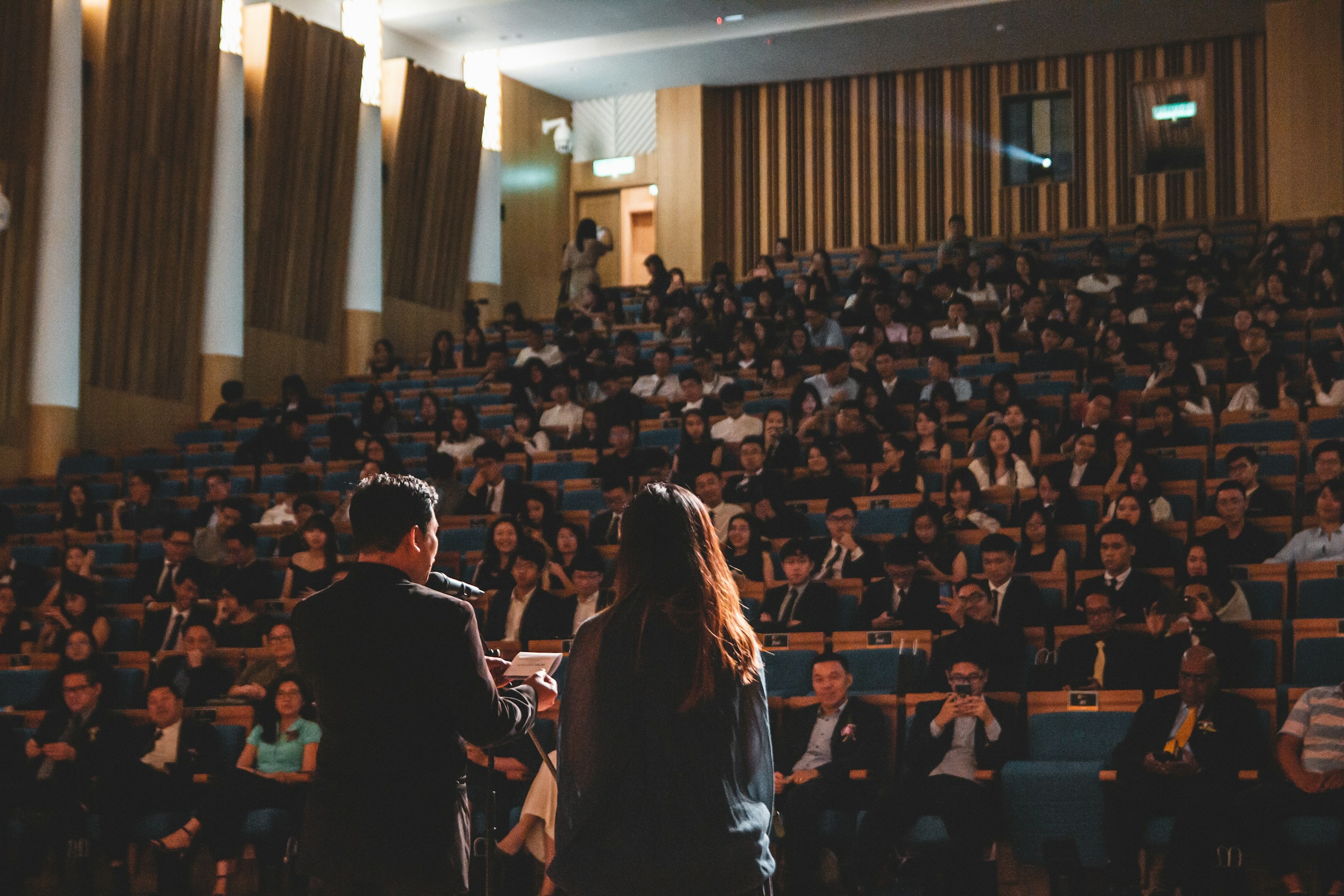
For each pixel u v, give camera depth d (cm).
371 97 1520
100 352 1236
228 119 1345
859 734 566
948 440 938
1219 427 905
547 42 1680
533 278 1784
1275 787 496
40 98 1182
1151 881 513
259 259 1384
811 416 975
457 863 263
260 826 591
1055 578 698
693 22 1617
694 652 228
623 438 951
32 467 1172
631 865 220
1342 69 1488
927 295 1282
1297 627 590
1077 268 1362
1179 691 532
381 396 1156
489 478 939
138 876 614
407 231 1577
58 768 635
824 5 1574
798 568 698
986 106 1734
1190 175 1645
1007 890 542
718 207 1822
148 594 864
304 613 270
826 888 561
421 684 261
